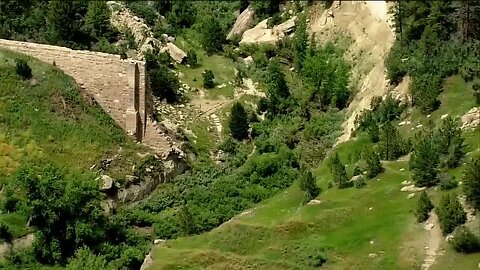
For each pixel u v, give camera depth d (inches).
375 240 1948.8
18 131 2427.4
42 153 2389.3
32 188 2155.5
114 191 2400.3
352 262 1898.4
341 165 2288.4
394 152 2326.5
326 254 1950.1
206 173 2593.5
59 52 2635.3
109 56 2615.7
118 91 2603.3
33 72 2568.9
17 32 2908.5
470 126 2263.8
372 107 2642.7
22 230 2158.0
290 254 1994.3
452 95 2436.0
